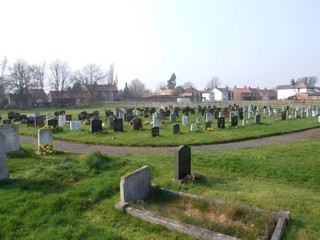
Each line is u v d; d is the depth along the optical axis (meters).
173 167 11.69
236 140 19.53
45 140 14.25
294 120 34.34
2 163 9.43
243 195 8.69
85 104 90.62
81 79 107.69
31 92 95.81
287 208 7.73
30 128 26.34
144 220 6.91
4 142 9.48
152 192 8.60
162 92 135.25
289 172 10.98
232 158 12.95
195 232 6.16
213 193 8.88
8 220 6.64
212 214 7.21
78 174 10.12
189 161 10.41
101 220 6.99
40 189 8.73
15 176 10.00
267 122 31.53
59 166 10.65
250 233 6.19
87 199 8.03
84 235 6.09
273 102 81.31
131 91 125.12
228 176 10.82
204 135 21.22
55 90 98.69
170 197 8.35
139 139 19.44
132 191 7.92
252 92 131.50
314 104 72.44
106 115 38.50
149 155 14.67
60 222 6.72
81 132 22.72
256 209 7.20
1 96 88.62
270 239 5.98
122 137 20.31
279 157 13.51
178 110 45.72
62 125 27.88
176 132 22.28
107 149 16.92
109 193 8.54
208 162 12.45
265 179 10.55
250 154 14.13
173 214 7.13
